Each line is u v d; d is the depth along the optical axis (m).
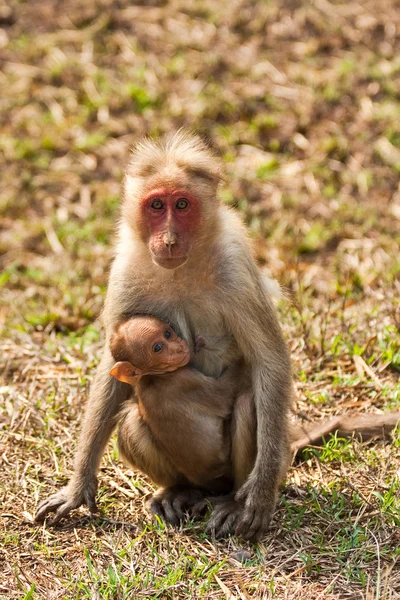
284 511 12.77
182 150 12.65
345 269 21.05
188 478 13.14
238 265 12.52
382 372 16.23
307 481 13.43
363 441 14.25
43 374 16.94
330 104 26.16
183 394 12.41
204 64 27.67
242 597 10.93
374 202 23.67
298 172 24.55
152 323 12.35
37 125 26.67
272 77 27.11
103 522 12.82
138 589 11.09
